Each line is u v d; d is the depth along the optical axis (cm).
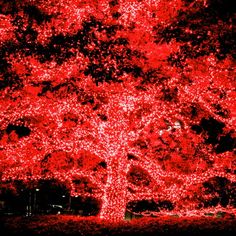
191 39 862
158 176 1611
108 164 1423
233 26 820
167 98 1430
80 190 1928
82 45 875
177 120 1762
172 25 864
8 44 896
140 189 1672
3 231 920
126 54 914
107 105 1392
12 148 1638
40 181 2075
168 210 1925
